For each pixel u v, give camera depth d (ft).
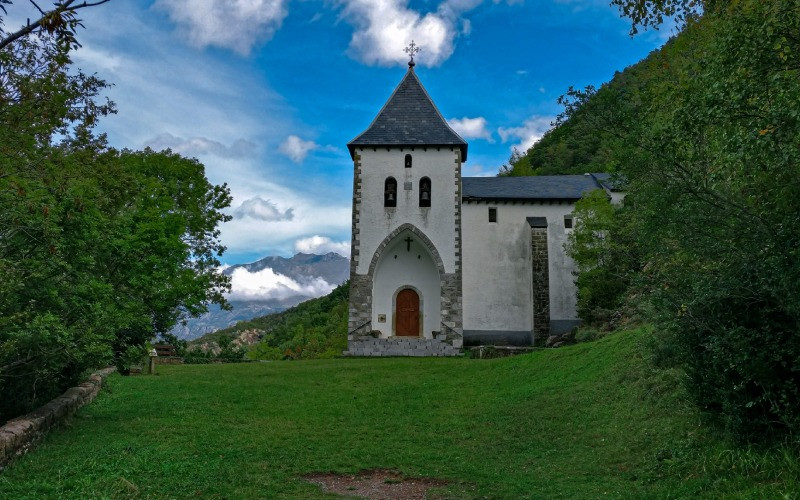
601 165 149.07
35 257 37.14
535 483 30.63
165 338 86.12
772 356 25.32
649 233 29.40
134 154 104.83
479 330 117.39
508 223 121.29
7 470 29.09
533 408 48.98
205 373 74.28
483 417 48.65
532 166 239.30
